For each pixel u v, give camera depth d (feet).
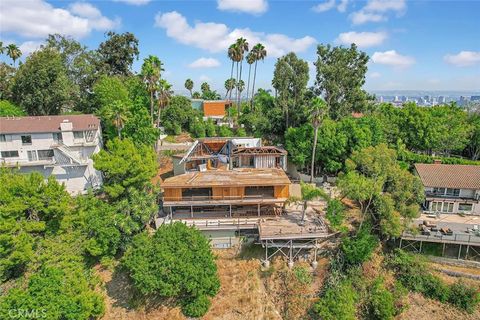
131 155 124.67
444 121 174.81
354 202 136.05
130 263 95.96
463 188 127.85
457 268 108.37
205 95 359.66
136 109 172.76
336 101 192.75
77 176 144.46
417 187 114.73
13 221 97.30
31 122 151.53
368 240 108.68
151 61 174.09
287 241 108.37
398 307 97.86
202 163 152.15
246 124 221.25
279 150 149.69
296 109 199.11
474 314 96.22
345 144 153.89
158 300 100.12
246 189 127.65
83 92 218.18
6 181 106.22
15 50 216.54
